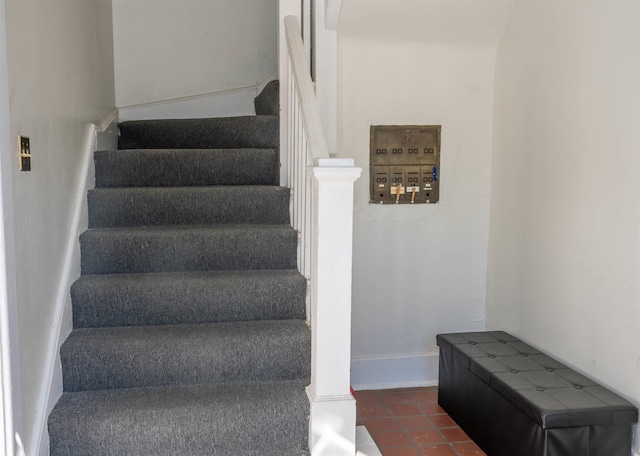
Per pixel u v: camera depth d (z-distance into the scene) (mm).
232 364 2102
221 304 2270
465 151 3139
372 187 3074
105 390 2035
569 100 2441
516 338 2861
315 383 1924
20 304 1619
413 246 3156
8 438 1494
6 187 1493
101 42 3078
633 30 2055
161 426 1858
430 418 2789
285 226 2625
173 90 3707
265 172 2896
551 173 2588
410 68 3037
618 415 2000
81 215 2402
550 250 2607
